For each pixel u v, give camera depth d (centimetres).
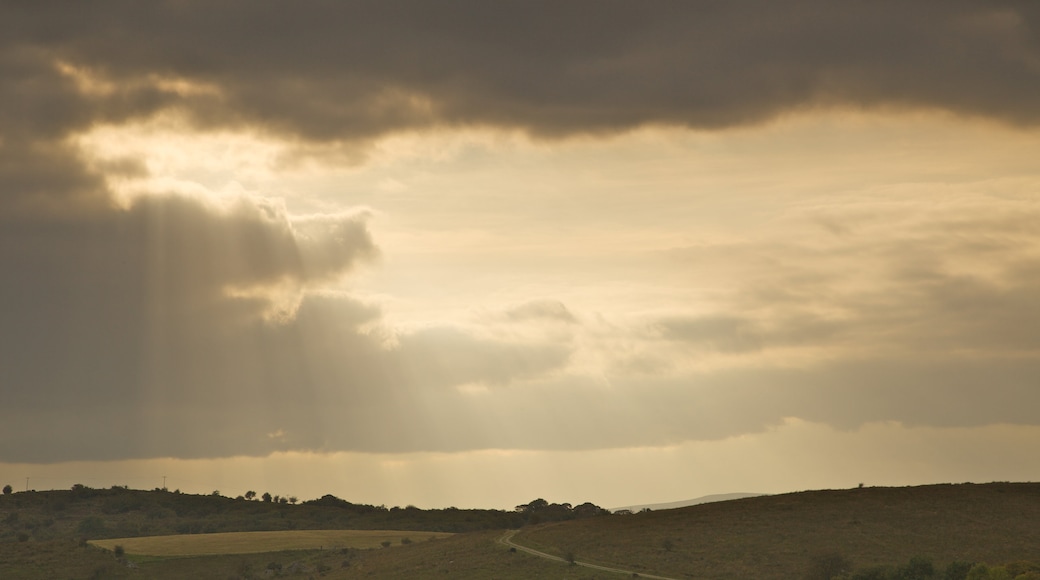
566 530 16912
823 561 12731
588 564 14062
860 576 12281
